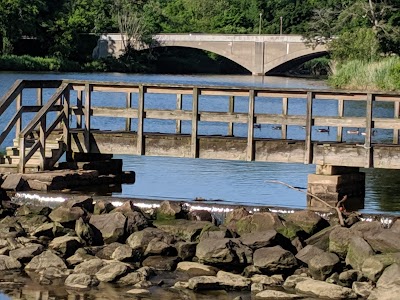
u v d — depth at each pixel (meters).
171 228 20.61
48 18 123.75
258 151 24.73
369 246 18.66
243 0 152.25
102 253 19.58
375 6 93.44
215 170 30.59
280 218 20.59
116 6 134.88
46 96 56.16
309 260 18.70
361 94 24.12
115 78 101.56
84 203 22.11
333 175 24.23
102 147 26.05
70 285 18.06
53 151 25.92
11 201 23.56
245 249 19.08
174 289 17.84
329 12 108.12
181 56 134.12
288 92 24.66
